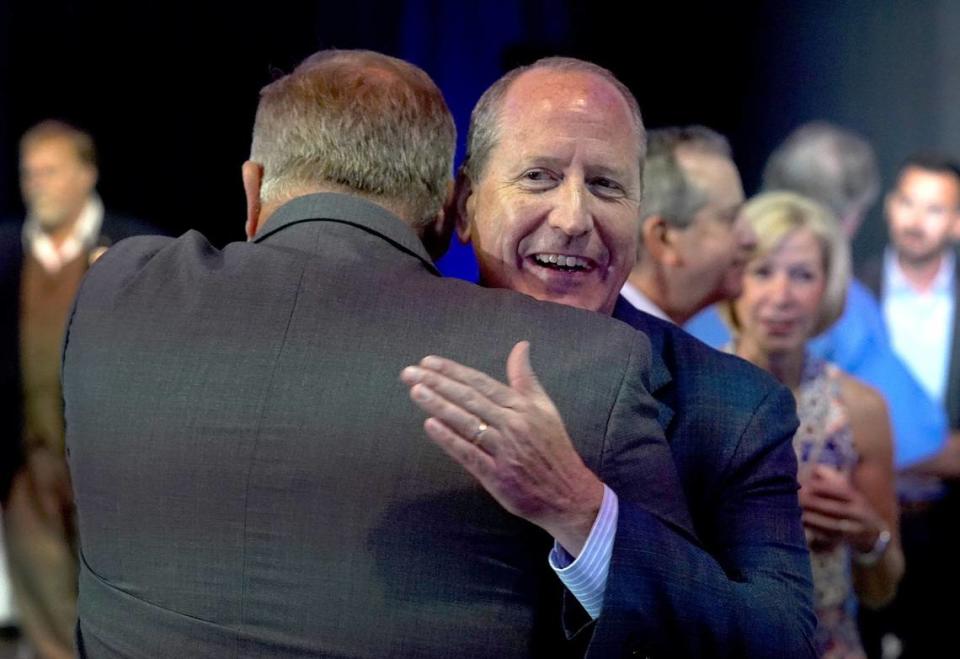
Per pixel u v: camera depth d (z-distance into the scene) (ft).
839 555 10.52
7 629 14.51
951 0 17.35
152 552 5.93
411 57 15.33
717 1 16.83
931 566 15.70
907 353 16.75
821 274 11.20
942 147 18.03
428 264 6.24
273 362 5.85
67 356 6.32
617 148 6.84
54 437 14.10
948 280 16.80
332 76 6.52
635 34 16.56
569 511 5.46
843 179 16.92
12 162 16.12
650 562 5.66
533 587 5.73
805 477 10.78
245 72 15.64
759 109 17.25
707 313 12.53
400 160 6.41
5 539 14.29
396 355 5.77
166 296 6.19
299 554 5.70
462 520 5.63
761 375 7.09
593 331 5.88
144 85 15.94
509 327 5.84
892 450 11.16
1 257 14.15
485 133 7.00
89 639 6.18
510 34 15.67
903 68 17.49
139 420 5.96
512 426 5.29
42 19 16.01
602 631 5.58
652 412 5.93
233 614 5.79
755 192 17.34
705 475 6.72
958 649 15.51
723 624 5.88
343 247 6.13
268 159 6.54
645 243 10.50
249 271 6.13
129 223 14.76
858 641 10.78
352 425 5.69
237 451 5.78
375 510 5.64
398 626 5.63
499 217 6.86
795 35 17.21
